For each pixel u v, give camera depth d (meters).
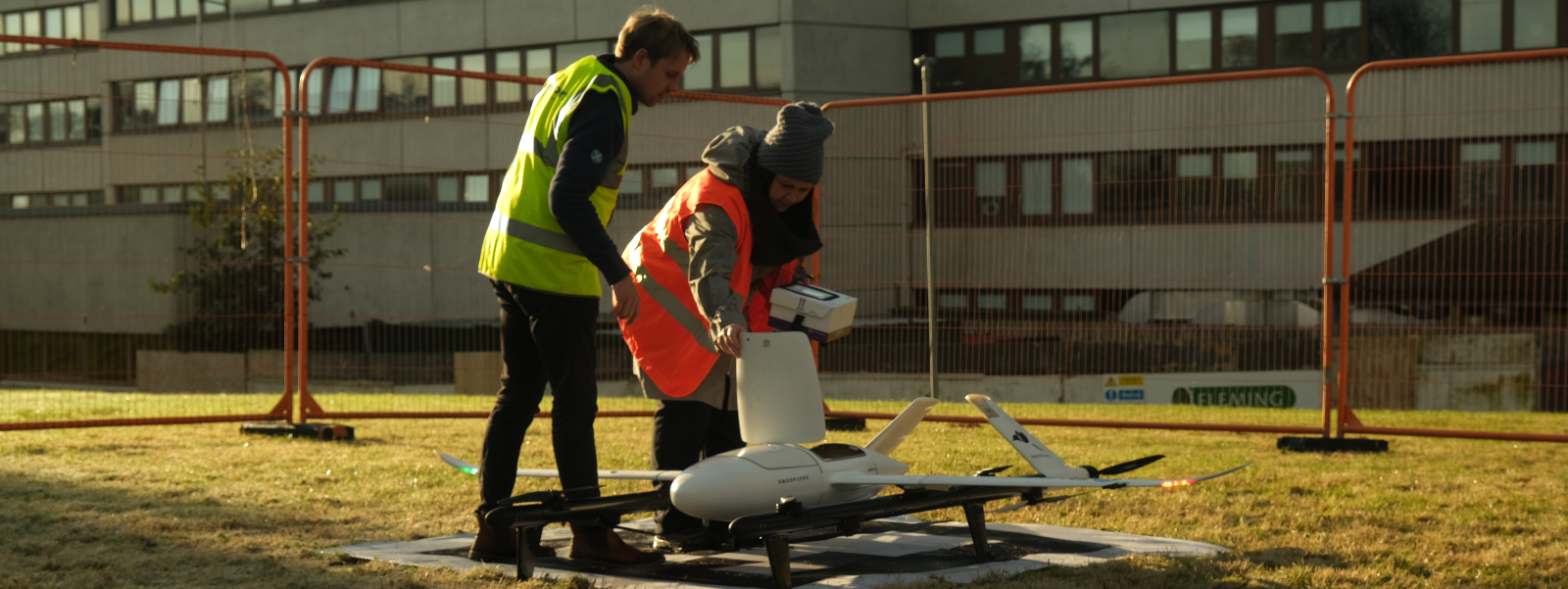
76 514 3.79
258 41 21.31
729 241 3.11
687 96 7.35
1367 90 14.30
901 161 10.12
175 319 10.55
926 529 3.83
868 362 9.39
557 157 2.93
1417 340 9.40
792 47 18.28
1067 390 9.31
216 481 4.71
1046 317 9.56
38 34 23.72
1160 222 9.93
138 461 5.32
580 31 19.61
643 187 10.49
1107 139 9.85
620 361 12.35
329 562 3.18
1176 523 3.98
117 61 19.98
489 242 3.08
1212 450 6.52
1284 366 9.38
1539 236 9.24
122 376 10.42
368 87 19.95
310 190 18.66
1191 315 10.20
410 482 4.74
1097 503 4.36
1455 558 3.40
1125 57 18.39
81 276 10.54
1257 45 17.77
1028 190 9.93
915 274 9.88
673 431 3.41
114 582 2.88
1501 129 13.27
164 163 17.23
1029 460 3.32
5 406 8.27
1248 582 3.00
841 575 3.00
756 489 2.81
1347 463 5.96
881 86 18.86
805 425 3.08
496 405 3.20
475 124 14.10
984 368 9.27
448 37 20.17
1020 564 3.17
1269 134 14.46
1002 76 18.86
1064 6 18.55
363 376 10.87
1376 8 17.30
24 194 11.78
